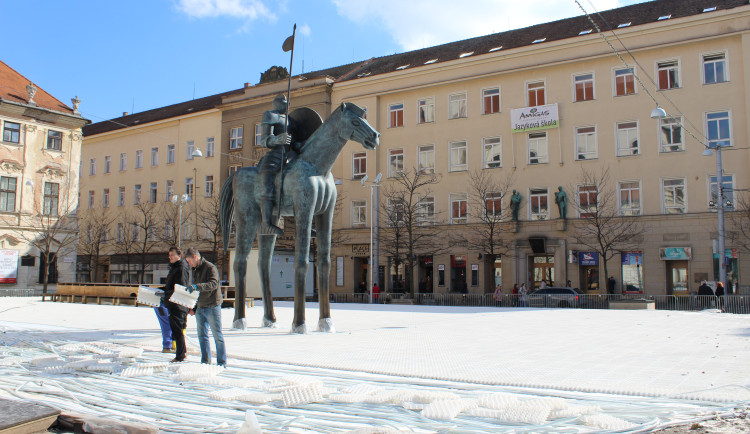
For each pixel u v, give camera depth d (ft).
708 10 117.60
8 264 138.92
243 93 173.17
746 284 108.06
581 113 126.00
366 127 37.27
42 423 13.60
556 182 127.44
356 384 20.66
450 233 137.18
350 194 152.35
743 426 14.79
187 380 21.91
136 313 63.16
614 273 119.65
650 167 118.62
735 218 110.32
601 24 131.95
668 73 118.62
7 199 141.18
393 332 40.42
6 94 142.92
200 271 26.17
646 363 25.50
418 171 143.95
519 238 129.18
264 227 39.06
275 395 18.38
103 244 200.34
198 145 183.83
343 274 149.79
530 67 131.03
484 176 135.03
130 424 13.84
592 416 15.19
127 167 201.87
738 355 28.07
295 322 39.11
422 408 16.72
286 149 40.04
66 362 26.27
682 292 115.44
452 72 140.56
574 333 39.86
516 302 107.24
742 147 111.14
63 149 151.64
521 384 20.47
